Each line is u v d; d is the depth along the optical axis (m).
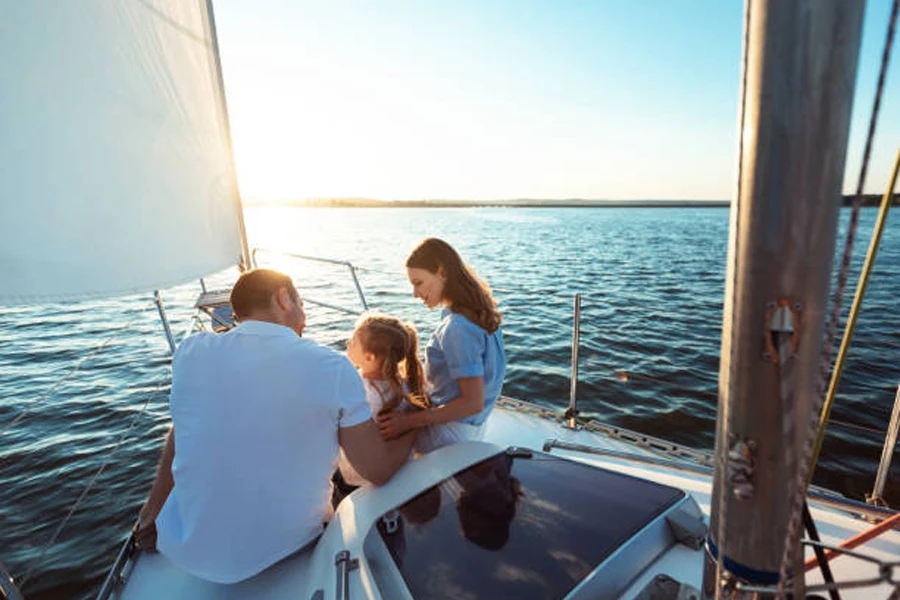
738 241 0.50
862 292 0.51
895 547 1.35
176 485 1.26
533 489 1.22
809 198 0.46
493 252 22.81
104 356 6.85
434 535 1.09
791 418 0.50
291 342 1.27
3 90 1.15
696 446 4.27
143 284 1.53
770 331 0.49
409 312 8.88
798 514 0.51
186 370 1.26
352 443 1.30
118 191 1.43
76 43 1.29
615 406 4.99
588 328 8.01
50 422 4.82
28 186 1.22
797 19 0.43
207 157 1.77
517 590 0.95
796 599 0.54
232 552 1.24
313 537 1.36
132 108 1.45
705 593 0.65
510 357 6.52
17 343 7.61
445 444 1.65
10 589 1.15
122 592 1.39
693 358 6.45
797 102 0.44
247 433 1.21
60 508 3.48
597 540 1.06
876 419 4.56
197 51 1.69
